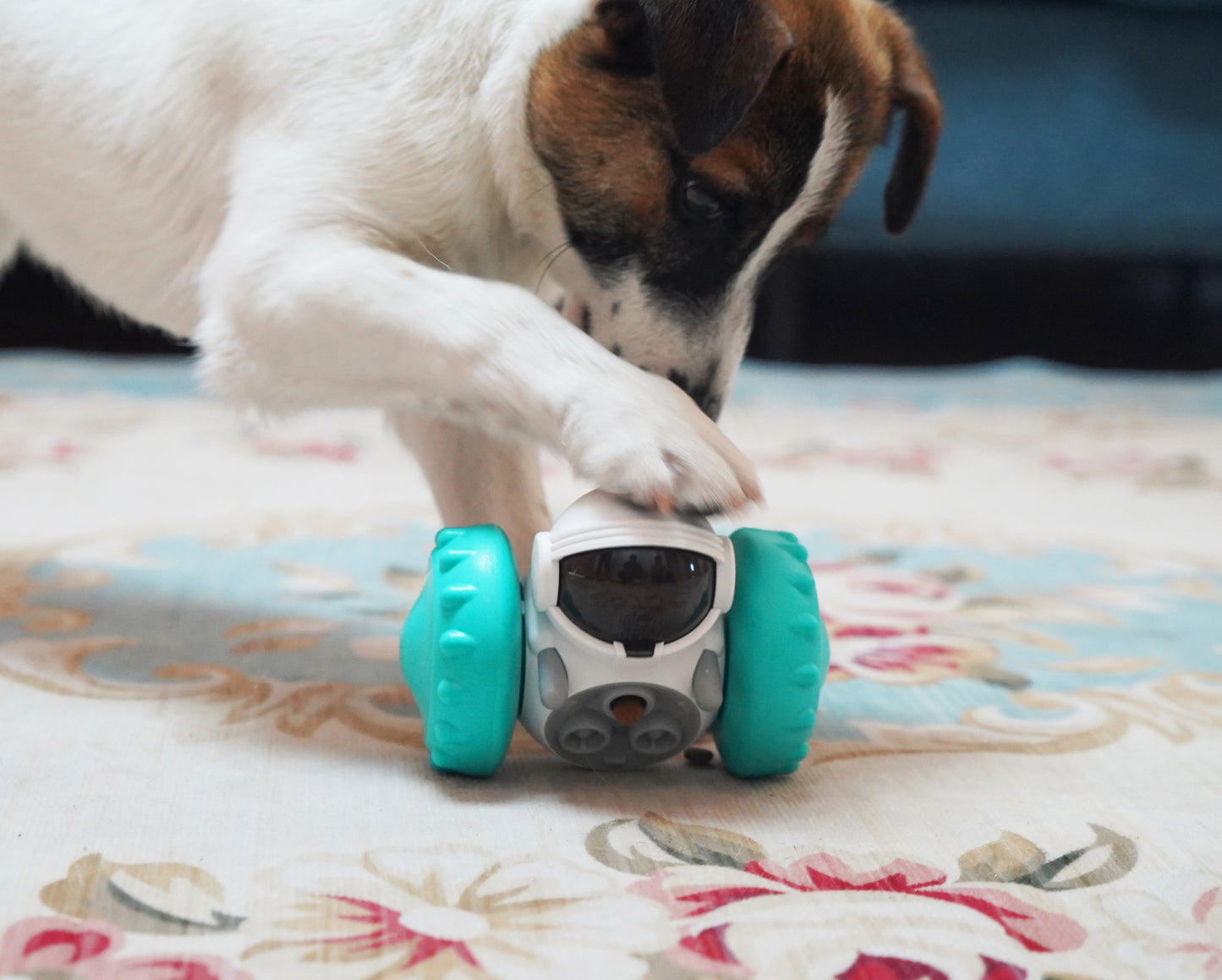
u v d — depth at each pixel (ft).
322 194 4.46
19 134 5.34
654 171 4.72
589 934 3.02
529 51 4.67
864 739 4.43
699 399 4.94
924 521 8.12
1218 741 4.45
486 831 3.58
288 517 7.67
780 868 3.41
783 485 9.11
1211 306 18.81
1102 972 2.93
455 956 2.91
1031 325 18.47
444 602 3.81
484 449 5.23
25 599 5.77
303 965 2.85
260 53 4.70
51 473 8.70
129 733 4.21
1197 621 5.98
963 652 5.43
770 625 3.86
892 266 18.80
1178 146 13.93
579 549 3.72
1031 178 13.89
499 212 4.91
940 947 3.01
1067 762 4.24
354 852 3.41
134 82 5.06
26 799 3.64
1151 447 10.76
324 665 5.00
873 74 5.15
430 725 3.92
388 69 4.58
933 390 13.38
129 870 3.25
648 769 4.13
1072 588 6.59
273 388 4.62
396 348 4.22
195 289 5.16
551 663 3.79
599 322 5.00
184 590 6.00
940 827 3.71
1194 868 3.47
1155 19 14.24
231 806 3.67
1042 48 14.01
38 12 5.28
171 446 9.92
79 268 5.65
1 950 2.86
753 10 4.30
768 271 5.15
